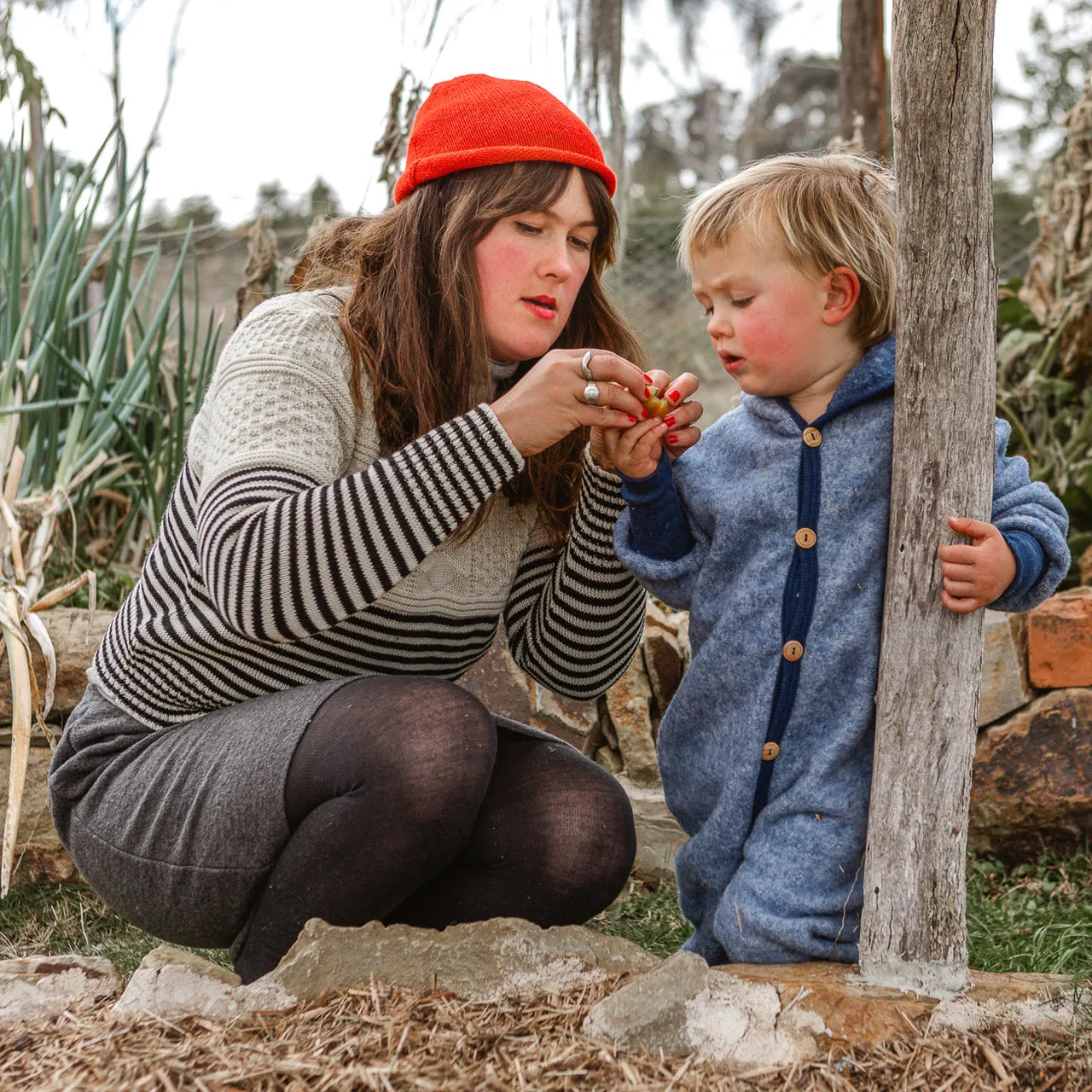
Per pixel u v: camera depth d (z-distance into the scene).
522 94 1.83
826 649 1.76
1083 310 3.54
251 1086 1.40
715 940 1.88
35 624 2.73
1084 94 3.61
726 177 1.94
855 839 1.75
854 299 1.78
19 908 2.71
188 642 1.76
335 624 1.66
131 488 3.63
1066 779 2.82
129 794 1.78
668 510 1.86
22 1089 1.42
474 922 1.72
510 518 1.94
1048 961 2.20
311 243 2.05
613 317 2.03
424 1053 1.48
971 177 1.63
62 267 3.46
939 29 1.60
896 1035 1.56
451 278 1.76
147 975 1.59
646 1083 1.44
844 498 1.79
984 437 1.67
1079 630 2.84
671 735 1.92
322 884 1.65
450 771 1.64
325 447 1.71
